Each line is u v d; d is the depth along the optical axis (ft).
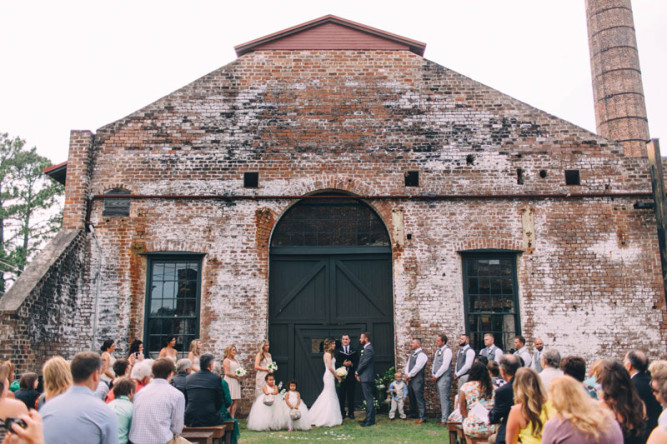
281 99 43.60
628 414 15.58
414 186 42.37
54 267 37.32
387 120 43.34
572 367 18.21
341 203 43.57
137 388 21.22
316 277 42.86
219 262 41.11
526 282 40.78
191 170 42.32
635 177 42.24
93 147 42.63
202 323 40.22
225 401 26.76
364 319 42.16
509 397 18.60
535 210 41.83
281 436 32.53
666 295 39.88
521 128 43.11
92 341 39.75
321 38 44.75
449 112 43.39
